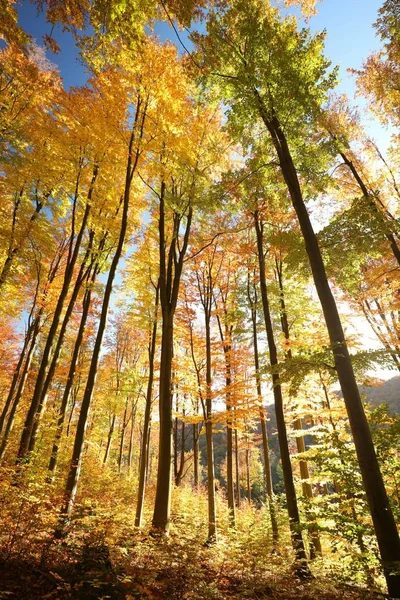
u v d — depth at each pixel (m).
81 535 5.79
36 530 4.96
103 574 4.37
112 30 5.55
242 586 5.44
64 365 17.50
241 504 20.25
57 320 10.22
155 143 9.62
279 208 10.46
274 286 11.68
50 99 10.47
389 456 6.23
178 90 9.70
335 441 7.03
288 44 7.42
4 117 9.76
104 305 8.20
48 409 12.30
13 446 10.05
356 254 7.54
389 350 5.86
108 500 11.22
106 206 11.38
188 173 10.05
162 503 7.34
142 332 22.08
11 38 5.46
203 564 6.16
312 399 10.90
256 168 8.72
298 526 6.78
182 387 11.69
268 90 7.62
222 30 7.59
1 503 5.12
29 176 10.59
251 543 7.45
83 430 7.11
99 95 10.05
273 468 39.75
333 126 12.51
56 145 10.26
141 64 9.08
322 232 7.20
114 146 10.02
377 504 4.98
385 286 11.11
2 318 16.53
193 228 13.36
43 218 12.26
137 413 27.47
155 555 5.57
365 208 6.80
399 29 7.59
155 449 31.78
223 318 14.21
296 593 5.46
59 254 14.44
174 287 9.88
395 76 9.98
